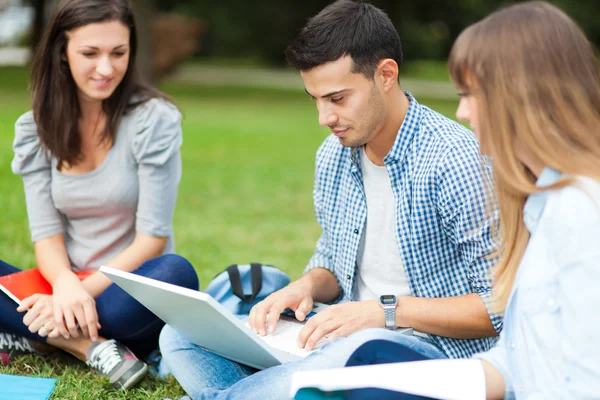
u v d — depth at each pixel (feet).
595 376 5.63
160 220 10.59
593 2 81.66
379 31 8.20
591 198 5.72
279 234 19.12
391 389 6.16
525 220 6.40
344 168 9.31
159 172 10.55
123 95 10.57
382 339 7.10
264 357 7.79
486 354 6.58
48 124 10.37
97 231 10.84
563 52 5.87
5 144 30.45
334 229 9.51
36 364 9.96
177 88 64.13
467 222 8.13
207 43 97.66
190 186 25.16
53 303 9.66
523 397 6.22
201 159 30.89
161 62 63.05
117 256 10.52
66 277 10.03
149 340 10.15
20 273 10.43
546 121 5.86
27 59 72.02
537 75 5.87
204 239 18.03
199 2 93.56
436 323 8.18
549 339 6.01
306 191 25.32
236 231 19.19
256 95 63.36
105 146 10.59
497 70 5.98
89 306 9.59
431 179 8.32
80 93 10.44
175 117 10.71
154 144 10.44
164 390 9.30
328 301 9.74
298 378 6.25
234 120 45.75
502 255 6.89
